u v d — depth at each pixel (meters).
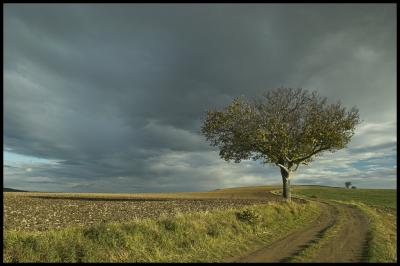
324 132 55.53
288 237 23.52
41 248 14.52
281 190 120.12
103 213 33.72
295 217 35.66
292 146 58.41
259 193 103.88
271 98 59.84
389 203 67.94
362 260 16.12
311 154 58.66
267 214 31.59
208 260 16.45
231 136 60.91
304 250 18.23
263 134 56.41
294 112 59.16
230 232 22.39
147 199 68.69
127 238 17.09
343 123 56.19
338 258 16.56
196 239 19.58
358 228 27.41
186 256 17.00
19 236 15.12
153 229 18.73
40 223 24.88
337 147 56.69
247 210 27.73
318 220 34.53
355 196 92.94
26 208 38.12
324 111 57.78
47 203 48.09
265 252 18.55
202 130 61.22
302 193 106.81
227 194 102.94
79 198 70.06
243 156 60.91
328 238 22.27
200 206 43.62
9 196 71.81
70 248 15.02
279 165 60.06
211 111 60.47
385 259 16.45
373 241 20.84
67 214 32.34
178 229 19.78
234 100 59.50
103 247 16.03
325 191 116.19
